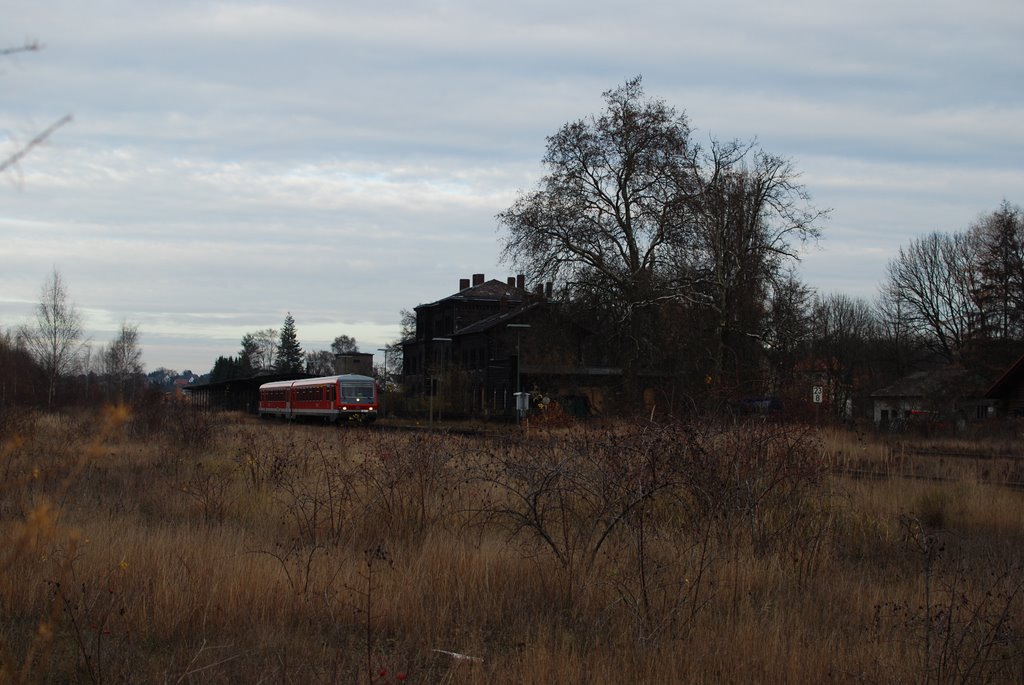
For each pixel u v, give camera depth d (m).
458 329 81.00
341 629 7.82
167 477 16.62
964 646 7.31
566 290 42.44
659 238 42.84
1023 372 41.44
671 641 7.20
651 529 9.98
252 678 6.47
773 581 9.02
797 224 43.66
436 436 13.77
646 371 40.59
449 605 8.19
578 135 43.53
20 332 40.34
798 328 42.41
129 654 6.95
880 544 11.37
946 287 66.00
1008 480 18.19
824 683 6.57
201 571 8.70
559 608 8.41
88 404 31.73
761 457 11.13
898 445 25.61
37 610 7.91
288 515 12.37
